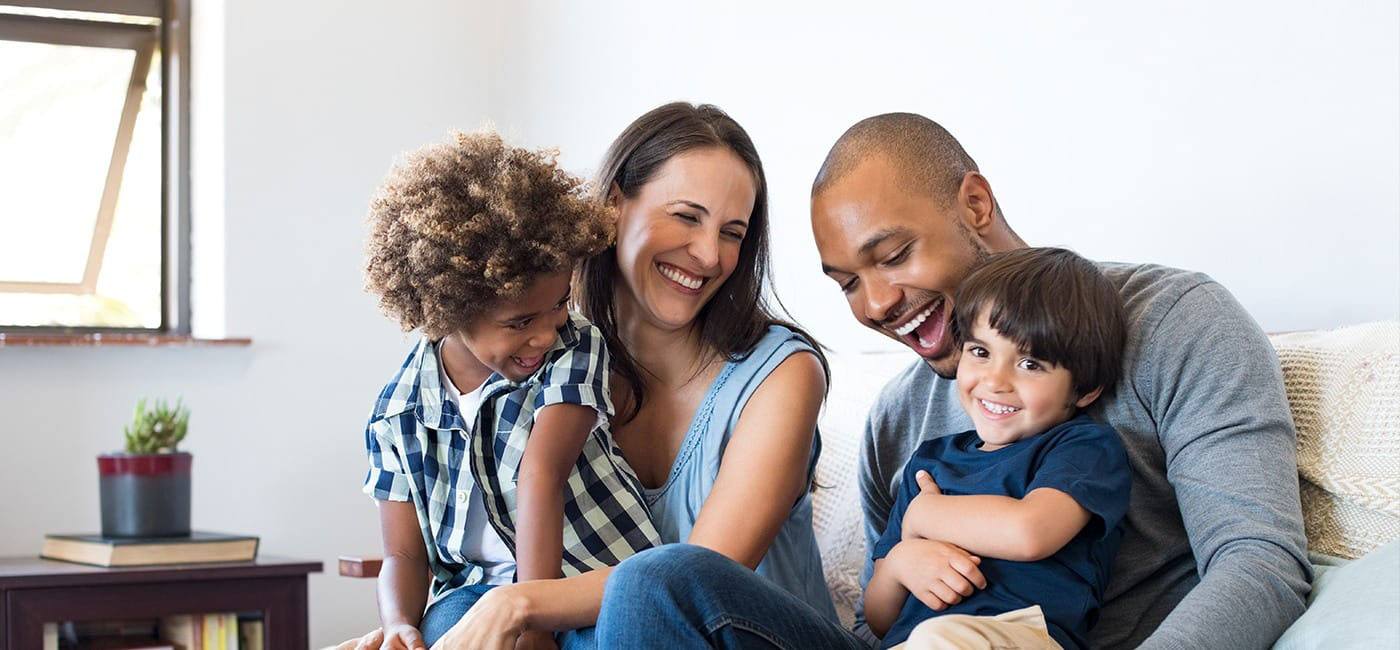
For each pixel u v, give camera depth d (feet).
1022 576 4.33
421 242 4.40
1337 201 5.80
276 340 10.89
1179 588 4.60
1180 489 4.39
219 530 10.61
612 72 10.62
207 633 8.17
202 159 11.17
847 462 6.49
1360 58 5.71
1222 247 6.27
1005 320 4.59
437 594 5.12
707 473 5.08
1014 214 7.37
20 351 10.09
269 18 11.02
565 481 4.83
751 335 5.19
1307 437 4.73
